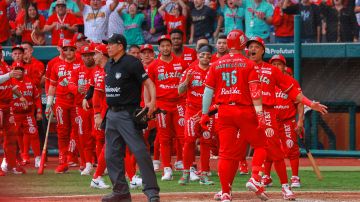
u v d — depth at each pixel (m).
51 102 50.16
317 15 61.56
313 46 60.44
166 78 44.94
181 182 43.22
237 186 42.66
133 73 32.97
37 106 54.84
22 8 65.44
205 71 42.22
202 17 63.28
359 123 61.72
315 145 60.78
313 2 61.72
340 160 59.44
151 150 60.28
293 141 41.66
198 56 42.66
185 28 63.66
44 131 63.06
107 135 33.56
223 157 33.34
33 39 64.94
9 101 48.34
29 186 42.94
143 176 32.94
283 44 61.00
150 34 64.38
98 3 63.84
